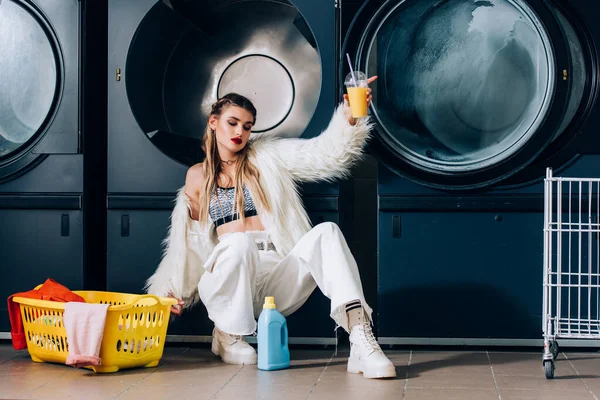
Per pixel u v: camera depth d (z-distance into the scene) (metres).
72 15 3.44
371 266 4.08
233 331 2.98
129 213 3.44
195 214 3.31
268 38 3.81
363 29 3.31
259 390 2.60
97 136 3.62
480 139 3.31
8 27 3.48
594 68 3.29
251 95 3.82
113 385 2.68
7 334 3.48
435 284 3.32
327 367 2.98
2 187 3.49
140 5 3.46
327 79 3.34
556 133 3.29
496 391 2.58
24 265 3.48
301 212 3.24
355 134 3.14
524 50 3.23
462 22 3.25
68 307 2.82
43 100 3.46
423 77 3.31
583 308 3.26
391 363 2.77
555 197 3.28
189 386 2.66
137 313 2.90
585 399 2.47
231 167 3.30
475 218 3.30
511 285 3.29
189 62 3.82
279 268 3.07
